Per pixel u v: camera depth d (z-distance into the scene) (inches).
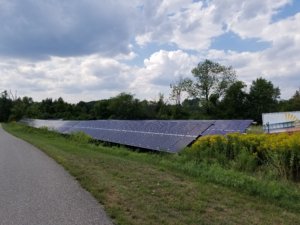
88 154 633.6
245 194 316.8
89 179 377.7
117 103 2797.7
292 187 341.1
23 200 293.1
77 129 1330.0
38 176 405.4
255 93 2960.1
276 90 3122.5
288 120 1300.4
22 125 2306.8
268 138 467.5
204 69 2952.8
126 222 230.2
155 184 353.1
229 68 2997.0
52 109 3499.0
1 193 319.0
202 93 2979.8
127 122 1036.5
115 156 626.5
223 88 2962.6
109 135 986.7
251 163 422.6
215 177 375.9
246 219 247.4
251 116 2928.2
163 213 253.0
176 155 546.6
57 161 535.8
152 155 614.5
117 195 305.9
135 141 796.6
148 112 2834.6
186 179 383.2
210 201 291.4
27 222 235.1
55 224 230.4
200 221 237.5
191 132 651.5
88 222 233.5
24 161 541.6
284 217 255.4
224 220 242.8
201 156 498.6
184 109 2847.0
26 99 3799.2
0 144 882.8
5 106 4001.0
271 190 316.8
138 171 431.2
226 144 498.6
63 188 339.6
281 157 395.2
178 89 2960.1
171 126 762.8
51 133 1441.9
